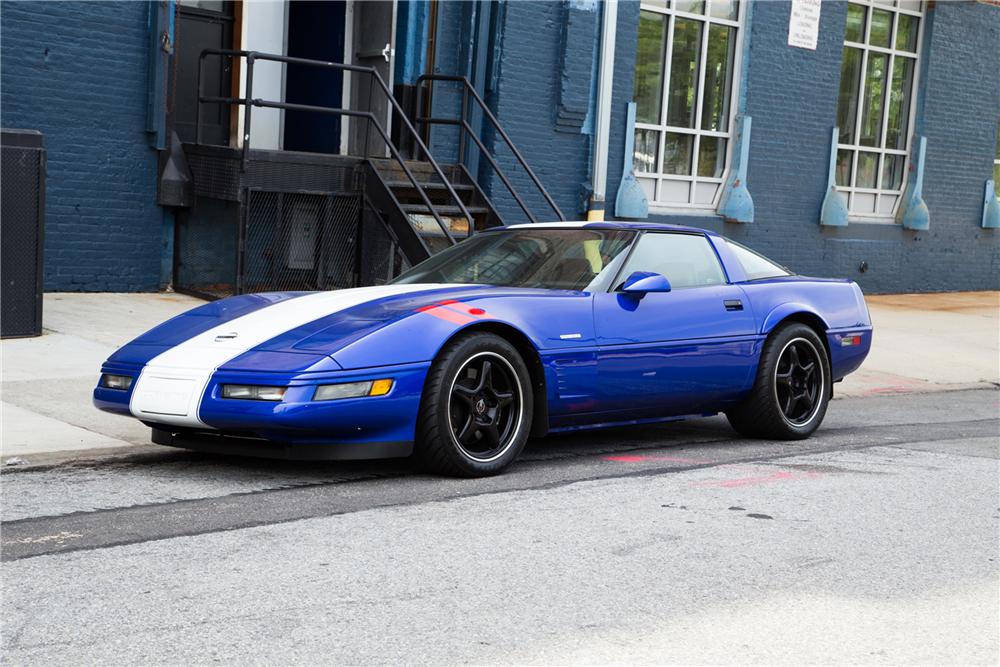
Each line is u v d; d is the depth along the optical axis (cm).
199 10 1223
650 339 616
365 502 495
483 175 1349
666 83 1516
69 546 416
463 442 547
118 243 1148
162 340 562
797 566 424
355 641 332
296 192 1111
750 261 712
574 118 1398
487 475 555
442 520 470
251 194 1088
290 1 1373
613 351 598
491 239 680
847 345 734
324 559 410
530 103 1366
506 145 1351
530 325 568
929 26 1814
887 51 1777
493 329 562
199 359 527
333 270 1146
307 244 1136
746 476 582
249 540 431
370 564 406
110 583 376
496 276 637
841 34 1683
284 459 566
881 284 1808
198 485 520
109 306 1061
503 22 1327
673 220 1542
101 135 1126
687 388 640
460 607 365
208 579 383
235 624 343
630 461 617
